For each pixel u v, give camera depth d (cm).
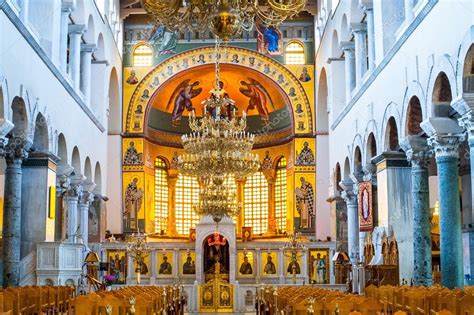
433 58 2022
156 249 3959
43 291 1759
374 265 2520
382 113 2655
